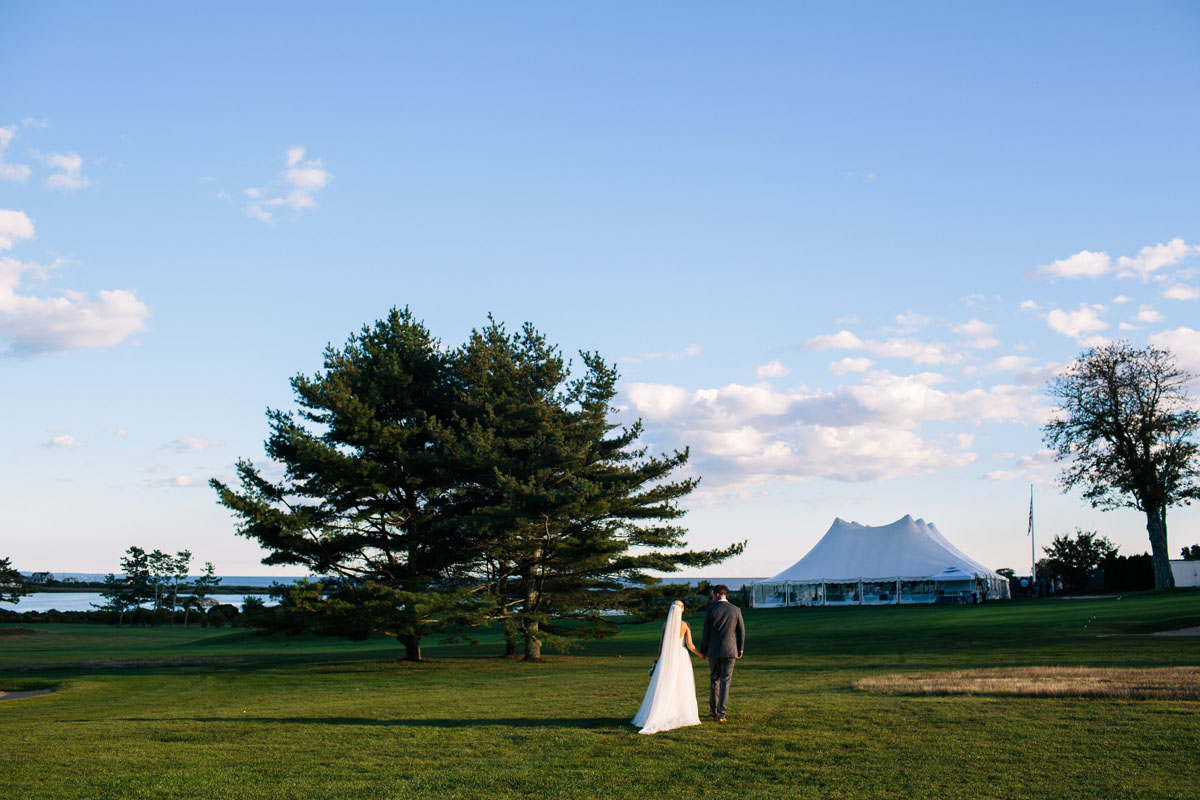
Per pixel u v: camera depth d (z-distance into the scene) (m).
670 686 12.19
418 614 28.98
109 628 69.00
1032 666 20.59
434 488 32.78
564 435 33.38
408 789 8.89
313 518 32.66
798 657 27.94
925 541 66.75
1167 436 54.31
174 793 8.93
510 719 13.69
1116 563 70.31
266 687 24.56
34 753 11.41
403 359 35.72
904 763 9.46
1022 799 7.94
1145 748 9.80
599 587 34.69
